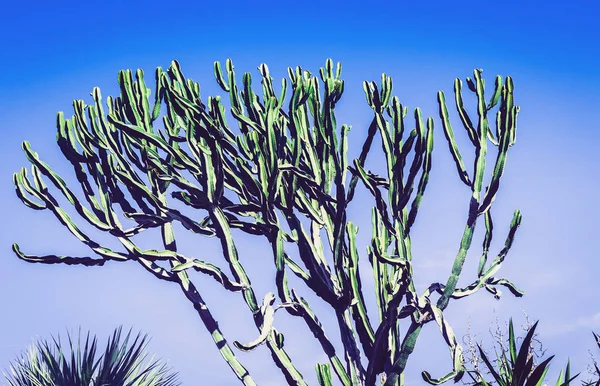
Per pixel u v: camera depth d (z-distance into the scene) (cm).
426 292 738
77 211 775
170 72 793
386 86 755
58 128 790
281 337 743
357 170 743
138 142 790
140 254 769
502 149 723
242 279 768
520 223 764
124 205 805
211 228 802
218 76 793
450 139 739
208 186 754
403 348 726
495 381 695
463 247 728
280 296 762
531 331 658
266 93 807
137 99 796
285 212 782
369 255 778
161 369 952
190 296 783
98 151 795
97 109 801
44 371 912
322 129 765
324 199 778
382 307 761
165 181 799
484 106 729
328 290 772
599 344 673
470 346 718
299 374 744
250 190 794
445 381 685
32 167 793
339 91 760
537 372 656
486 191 728
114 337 936
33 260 778
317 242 798
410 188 734
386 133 750
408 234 747
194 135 761
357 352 774
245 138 768
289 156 793
